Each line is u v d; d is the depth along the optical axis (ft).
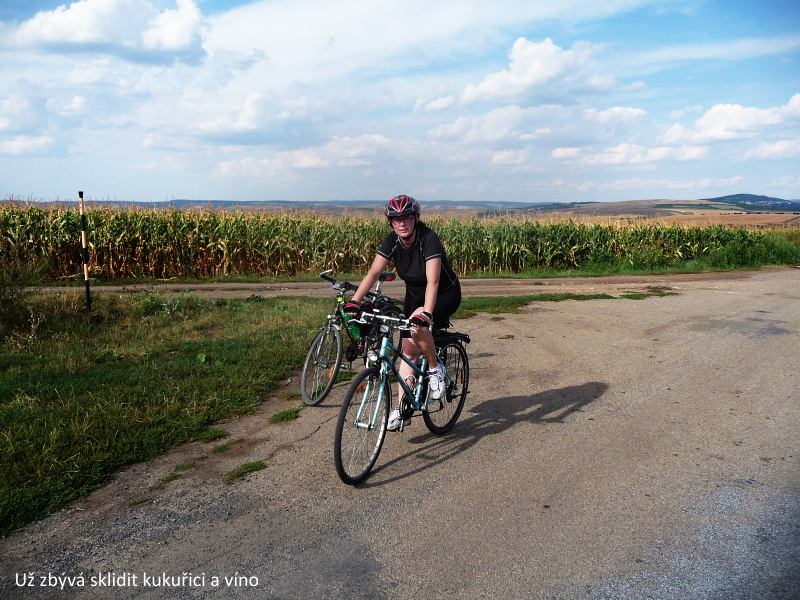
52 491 12.41
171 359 22.71
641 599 8.89
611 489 12.54
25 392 18.37
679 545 10.34
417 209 13.53
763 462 13.85
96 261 55.93
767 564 9.73
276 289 48.19
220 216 61.77
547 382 20.66
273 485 12.92
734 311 35.32
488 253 67.72
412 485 12.89
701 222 81.66
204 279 56.34
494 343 26.68
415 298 14.78
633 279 57.47
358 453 13.03
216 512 11.76
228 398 18.33
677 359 23.66
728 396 18.92
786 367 22.27
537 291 46.44
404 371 14.92
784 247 78.33
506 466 13.80
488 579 9.46
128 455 14.21
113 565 10.02
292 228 63.41
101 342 25.67
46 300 28.91
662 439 15.35
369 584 9.38
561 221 73.15
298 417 17.33
